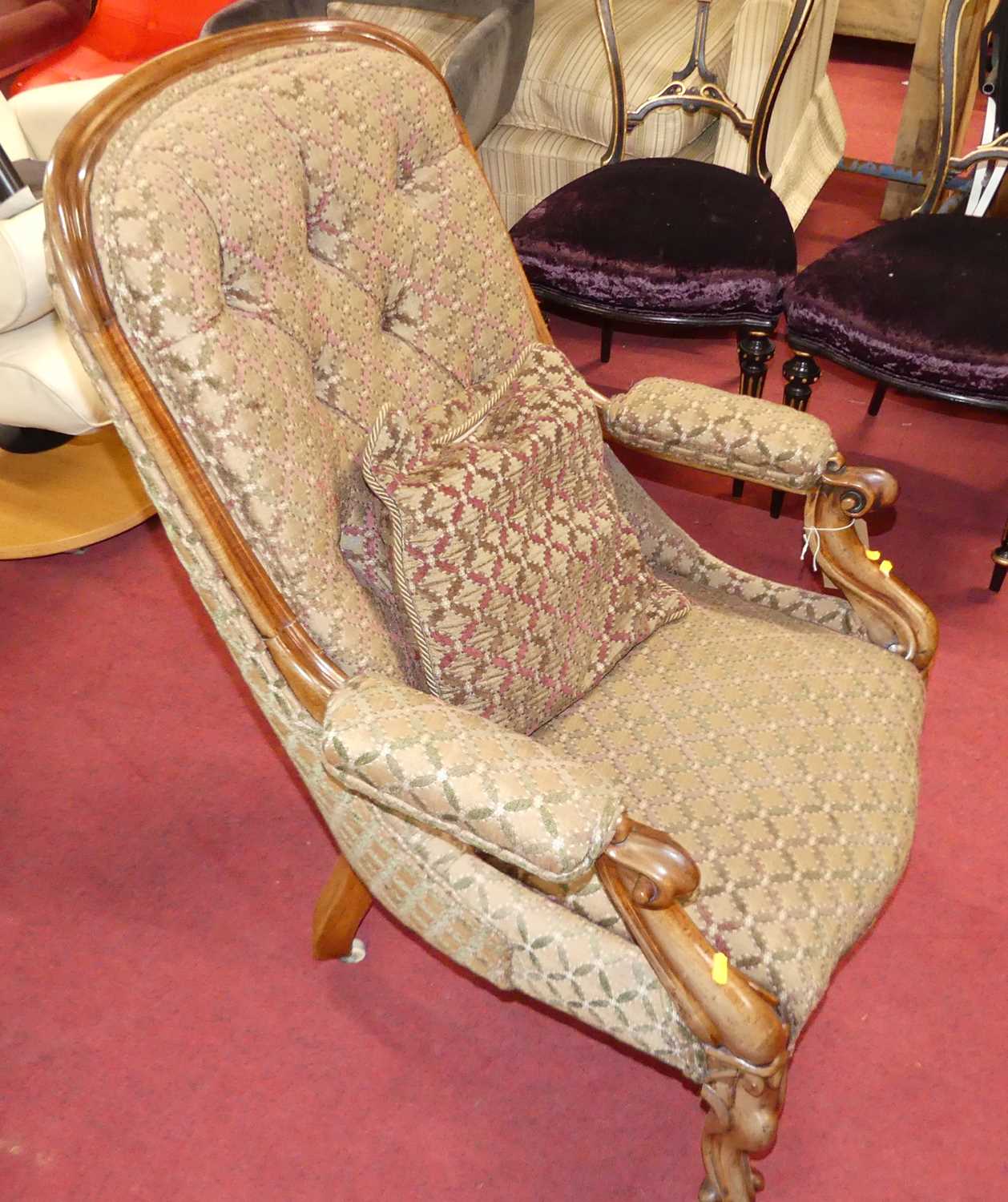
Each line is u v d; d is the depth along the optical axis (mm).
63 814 1922
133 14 3172
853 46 4855
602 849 991
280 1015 1625
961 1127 1472
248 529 1107
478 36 2668
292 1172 1451
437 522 1204
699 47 2480
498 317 1428
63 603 2357
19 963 1697
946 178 2355
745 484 2596
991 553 2367
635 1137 1479
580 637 1365
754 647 1453
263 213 1108
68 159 1001
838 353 2082
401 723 1039
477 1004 1636
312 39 1270
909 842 1261
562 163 3070
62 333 2053
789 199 3283
